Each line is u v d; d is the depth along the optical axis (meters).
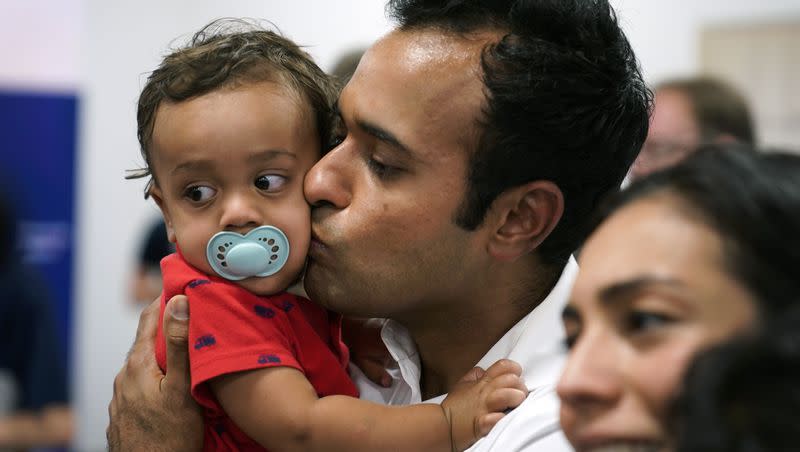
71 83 3.78
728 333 0.61
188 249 1.15
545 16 1.15
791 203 0.61
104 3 3.83
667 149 1.92
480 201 1.14
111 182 3.87
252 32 1.27
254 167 1.13
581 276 0.70
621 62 1.20
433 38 1.15
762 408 0.54
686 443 0.56
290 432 1.08
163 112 1.14
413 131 1.12
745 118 2.63
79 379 3.86
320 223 1.16
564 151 1.15
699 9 3.60
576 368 0.67
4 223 3.24
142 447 1.20
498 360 1.16
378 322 1.34
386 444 1.06
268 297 1.17
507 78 1.11
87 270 3.87
